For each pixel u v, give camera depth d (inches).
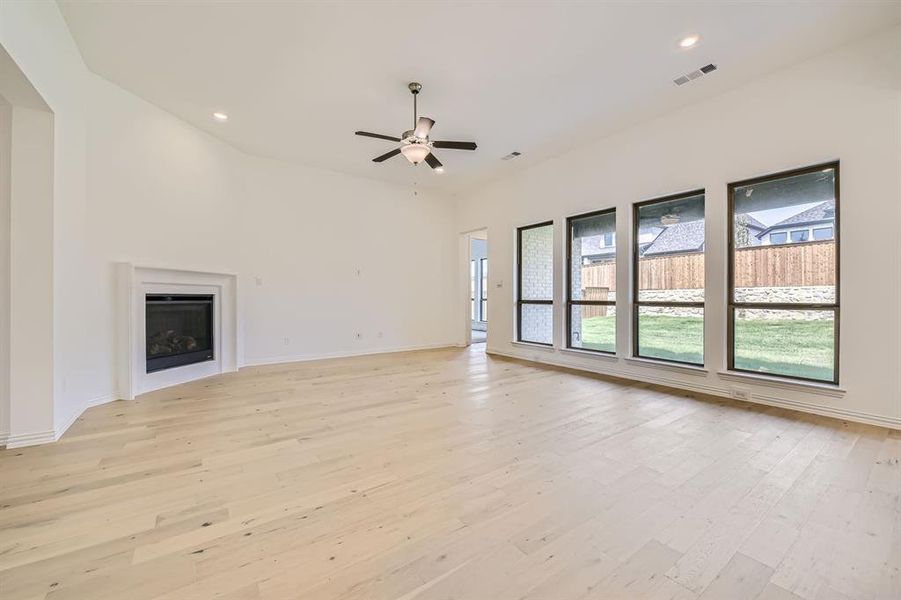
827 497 78.7
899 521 70.2
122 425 122.0
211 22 114.0
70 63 122.3
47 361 108.6
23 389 106.1
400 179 271.1
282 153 220.5
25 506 75.4
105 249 146.4
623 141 190.2
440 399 153.3
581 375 199.0
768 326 147.3
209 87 150.4
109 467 92.6
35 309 107.8
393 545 63.9
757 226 149.6
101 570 57.7
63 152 119.0
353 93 153.7
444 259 307.0
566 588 54.4
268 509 74.8
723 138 154.6
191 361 186.2
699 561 60.0
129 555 61.2
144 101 160.7
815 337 135.9
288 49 126.3
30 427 106.4
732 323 156.5
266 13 110.1
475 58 130.8
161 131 168.4
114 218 149.6
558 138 198.5
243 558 60.6
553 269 228.2
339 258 255.0
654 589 54.2
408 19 112.3
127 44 124.8
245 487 83.3
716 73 140.7
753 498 78.5
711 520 71.0
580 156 211.5
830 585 54.9
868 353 121.7
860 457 97.7
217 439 110.6
